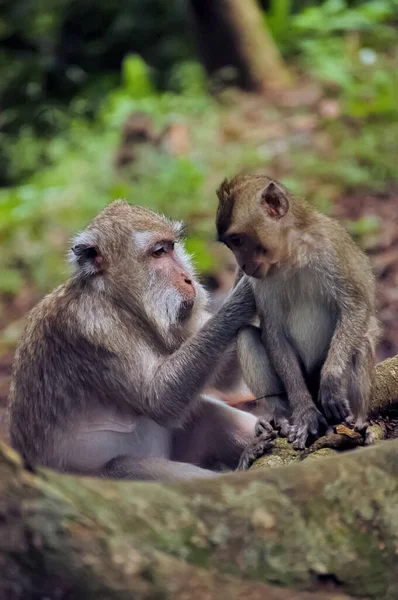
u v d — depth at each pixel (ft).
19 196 86.48
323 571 19.77
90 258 35.96
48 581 17.52
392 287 59.41
